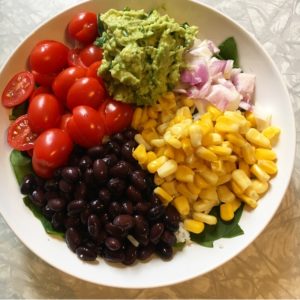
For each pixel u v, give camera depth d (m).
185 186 0.20
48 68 0.20
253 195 0.20
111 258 0.19
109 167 0.19
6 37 0.24
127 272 0.19
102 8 0.21
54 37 0.21
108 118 0.20
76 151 0.20
